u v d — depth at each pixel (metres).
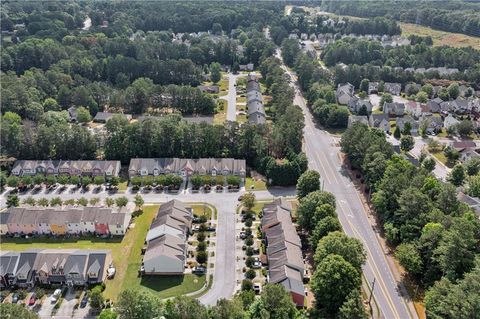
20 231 130.88
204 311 90.06
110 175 162.25
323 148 189.88
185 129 171.75
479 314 80.69
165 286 109.62
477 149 186.00
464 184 155.75
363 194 153.12
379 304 103.88
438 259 102.56
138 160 165.62
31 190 154.75
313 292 100.62
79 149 172.25
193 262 118.31
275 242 118.50
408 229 117.88
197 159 167.25
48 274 109.38
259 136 172.25
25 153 169.62
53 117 196.62
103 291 107.50
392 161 149.00
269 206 138.00
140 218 138.75
